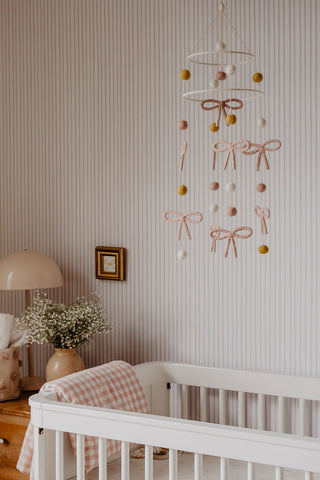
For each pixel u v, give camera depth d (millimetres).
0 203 3080
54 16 2918
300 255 2457
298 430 2477
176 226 2682
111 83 2799
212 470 2354
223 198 2586
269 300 2518
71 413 2027
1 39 3053
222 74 2121
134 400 2383
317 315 2438
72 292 2924
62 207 2936
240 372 2518
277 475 1739
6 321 2633
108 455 2221
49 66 2941
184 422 1859
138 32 2734
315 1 2396
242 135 2545
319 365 2439
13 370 2600
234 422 2602
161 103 2695
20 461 2250
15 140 3039
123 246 2801
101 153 2834
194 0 2615
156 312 2740
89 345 2895
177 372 2629
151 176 2727
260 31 2496
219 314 2613
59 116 2926
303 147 2436
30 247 3021
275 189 2490
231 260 2582
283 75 2461
